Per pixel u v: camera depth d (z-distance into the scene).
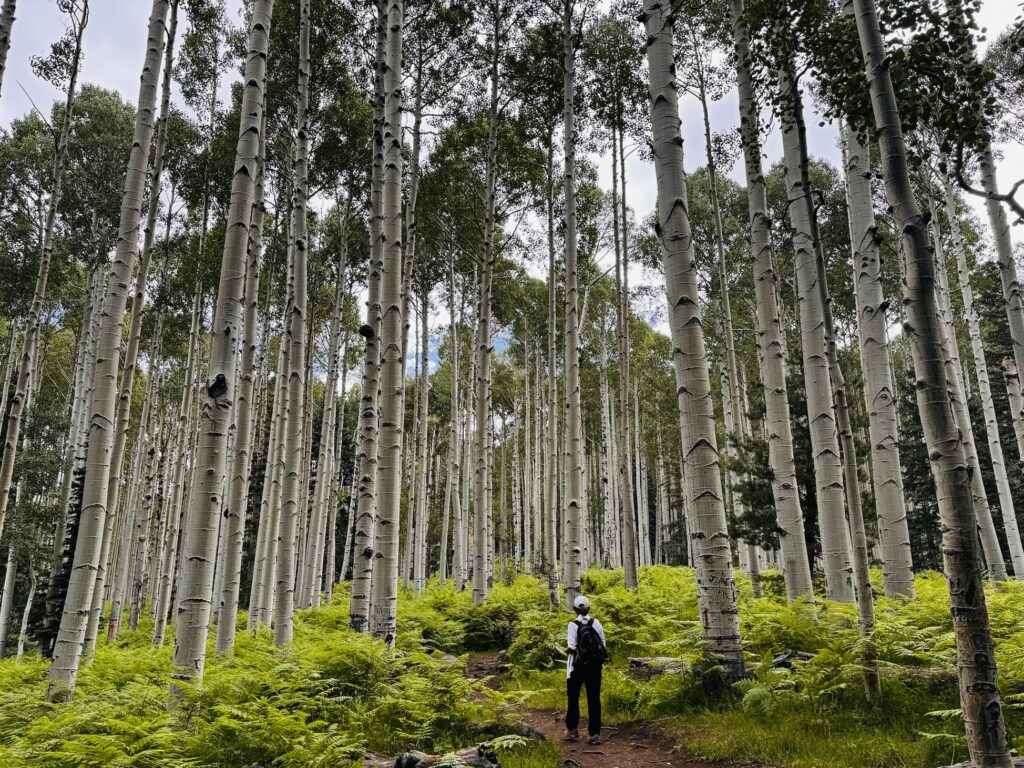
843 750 5.08
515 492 36.38
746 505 15.58
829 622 7.73
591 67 18.67
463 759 5.48
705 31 16.62
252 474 27.88
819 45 6.04
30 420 22.92
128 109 26.30
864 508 14.73
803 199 9.24
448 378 42.19
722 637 6.86
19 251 22.83
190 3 17.70
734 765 5.28
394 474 9.49
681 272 7.32
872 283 8.98
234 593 9.65
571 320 13.23
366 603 10.11
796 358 15.80
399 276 10.14
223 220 21.03
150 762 4.89
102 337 8.29
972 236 23.62
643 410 35.16
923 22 5.08
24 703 7.19
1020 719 5.42
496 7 17.34
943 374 3.65
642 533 32.41
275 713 5.54
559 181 21.34
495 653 13.80
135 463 26.53
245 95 7.13
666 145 7.53
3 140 24.30
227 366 6.38
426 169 20.28
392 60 10.91
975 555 3.36
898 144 4.02
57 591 16.55
